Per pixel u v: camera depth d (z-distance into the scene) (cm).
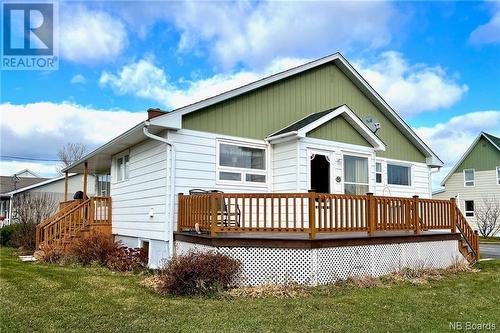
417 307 634
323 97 1226
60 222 1284
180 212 916
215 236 780
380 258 888
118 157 1329
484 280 905
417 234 986
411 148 1452
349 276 813
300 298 671
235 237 776
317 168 1080
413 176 1442
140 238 1088
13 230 1769
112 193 1373
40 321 538
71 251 1107
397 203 941
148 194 1045
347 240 821
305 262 760
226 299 660
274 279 761
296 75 1164
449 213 1101
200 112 970
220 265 712
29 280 800
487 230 2792
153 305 617
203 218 817
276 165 1060
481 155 2925
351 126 1104
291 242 764
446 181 3133
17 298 656
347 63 1277
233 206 961
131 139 1084
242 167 1022
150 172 1040
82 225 1301
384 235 915
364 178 1118
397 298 687
